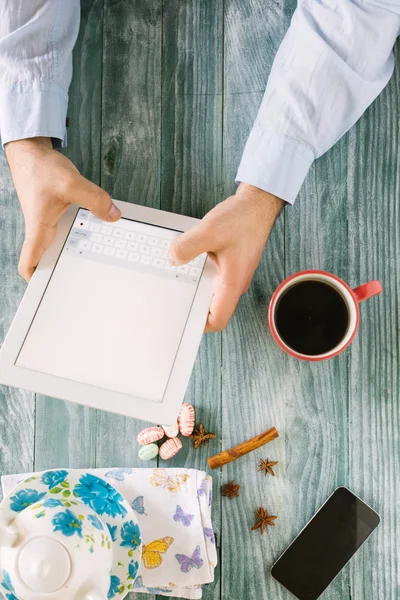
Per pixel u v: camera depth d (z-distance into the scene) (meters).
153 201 0.96
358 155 0.95
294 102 0.83
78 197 0.76
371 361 0.92
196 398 0.92
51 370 0.74
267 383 0.92
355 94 0.83
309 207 0.94
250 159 0.84
